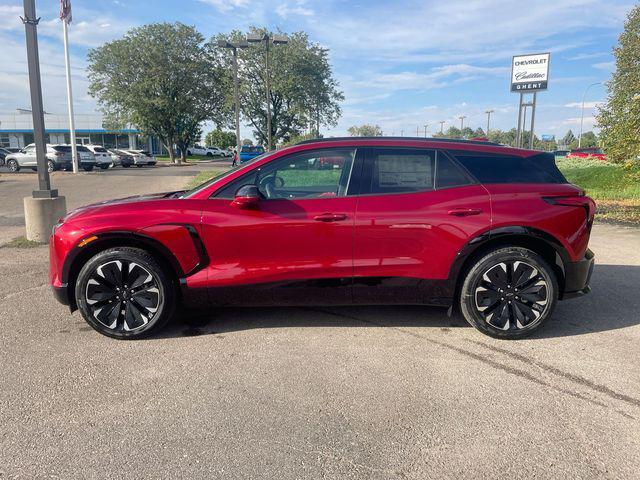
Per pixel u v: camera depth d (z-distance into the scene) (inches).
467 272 165.9
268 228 161.2
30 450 105.0
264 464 100.7
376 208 162.7
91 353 154.3
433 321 183.9
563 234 164.1
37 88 315.0
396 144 169.9
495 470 99.0
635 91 468.1
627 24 554.6
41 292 218.7
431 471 98.8
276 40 1106.7
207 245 161.9
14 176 998.4
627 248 320.8
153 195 194.9
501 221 161.8
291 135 2151.8
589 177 864.3
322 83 2053.4
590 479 96.3
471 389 132.2
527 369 144.1
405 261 164.2
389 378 138.3
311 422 116.2
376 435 111.0
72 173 1113.4
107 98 2039.9
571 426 114.6
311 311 193.9
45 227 321.7
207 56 2134.6
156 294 163.6
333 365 146.6
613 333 172.6
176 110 2066.9
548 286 163.6
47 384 133.9
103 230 159.9
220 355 153.2
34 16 304.5
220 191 167.2
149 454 103.9
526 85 747.4
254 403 124.6
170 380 136.6
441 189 166.7
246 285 164.2
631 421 116.6
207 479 96.1
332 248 162.7
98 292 162.7
